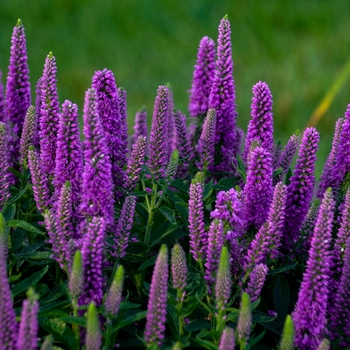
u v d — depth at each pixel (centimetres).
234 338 627
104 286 727
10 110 985
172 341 704
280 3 2956
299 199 854
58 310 668
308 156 836
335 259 794
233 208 739
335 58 2605
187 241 934
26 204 973
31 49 2852
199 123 1038
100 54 2836
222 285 662
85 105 709
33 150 806
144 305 840
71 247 704
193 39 2891
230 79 967
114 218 806
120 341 732
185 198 929
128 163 841
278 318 802
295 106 2316
